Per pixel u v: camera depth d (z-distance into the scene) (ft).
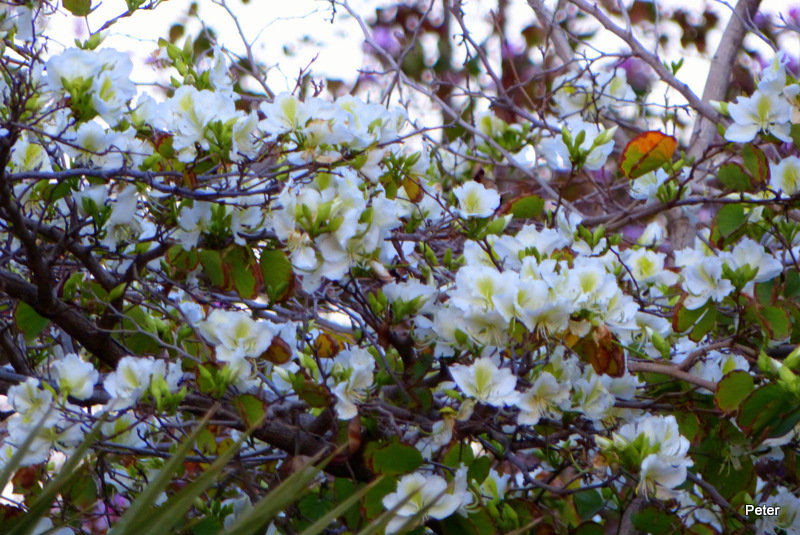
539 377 9.10
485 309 9.00
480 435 9.66
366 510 9.11
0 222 9.44
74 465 8.18
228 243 9.17
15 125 8.70
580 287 8.97
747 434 9.08
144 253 9.32
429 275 9.54
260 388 9.24
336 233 8.91
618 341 9.25
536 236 9.47
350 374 9.21
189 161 9.18
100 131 9.13
